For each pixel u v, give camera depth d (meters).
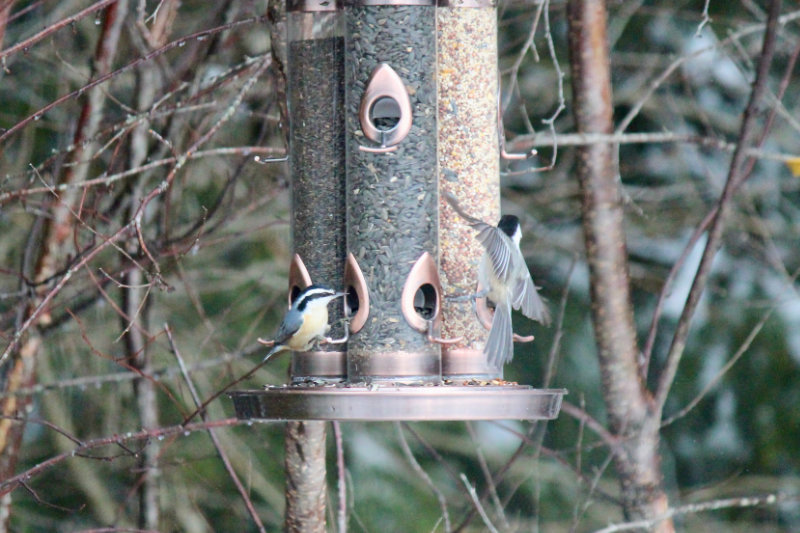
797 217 18.97
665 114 18.52
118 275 12.03
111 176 10.70
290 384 9.62
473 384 9.20
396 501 18.00
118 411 15.73
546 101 17.83
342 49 9.80
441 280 9.71
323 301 9.23
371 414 8.21
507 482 17.05
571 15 11.42
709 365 19.14
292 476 10.58
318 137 9.85
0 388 11.91
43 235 11.73
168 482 15.81
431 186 9.46
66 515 16.53
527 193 18.48
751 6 14.23
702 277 10.97
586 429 18.02
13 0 10.01
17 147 15.76
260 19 10.53
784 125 18.36
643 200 17.97
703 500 18.23
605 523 16.92
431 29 9.55
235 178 12.05
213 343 16.09
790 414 18.98
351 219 9.47
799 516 18.45
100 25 11.99
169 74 12.61
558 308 18.81
